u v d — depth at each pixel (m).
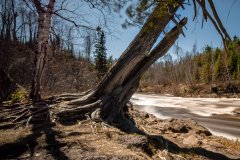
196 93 64.38
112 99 8.73
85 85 21.83
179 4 7.00
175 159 6.19
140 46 8.58
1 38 22.61
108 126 7.50
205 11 6.84
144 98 49.94
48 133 6.30
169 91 77.50
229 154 8.16
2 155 5.35
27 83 16.50
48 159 5.07
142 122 12.01
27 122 7.19
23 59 18.66
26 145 5.63
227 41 7.47
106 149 5.61
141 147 6.02
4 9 27.05
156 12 7.20
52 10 8.95
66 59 21.14
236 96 56.62
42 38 8.92
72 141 5.91
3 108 8.73
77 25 9.55
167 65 118.81
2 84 11.38
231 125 19.47
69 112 7.81
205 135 11.51
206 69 78.56
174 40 8.57
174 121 13.15
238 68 70.62
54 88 16.86
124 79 9.02
